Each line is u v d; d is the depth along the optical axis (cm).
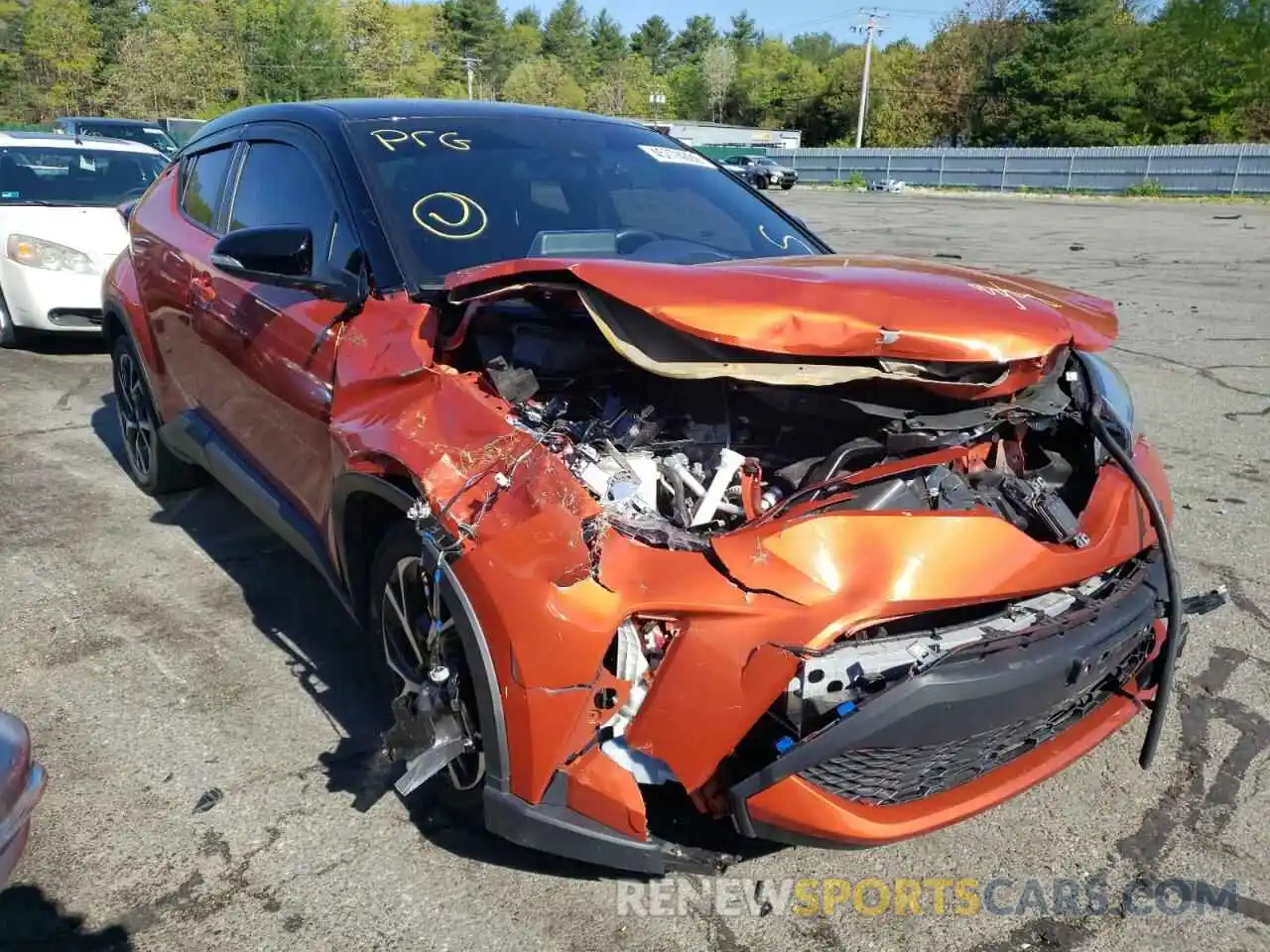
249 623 384
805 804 213
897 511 225
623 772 219
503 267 257
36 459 571
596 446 255
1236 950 235
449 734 246
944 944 236
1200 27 4816
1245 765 301
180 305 411
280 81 6425
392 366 281
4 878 175
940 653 216
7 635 373
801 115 8275
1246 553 438
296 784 290
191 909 244
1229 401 678
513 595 219
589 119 421
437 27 10438
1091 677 232
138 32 6838
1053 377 257
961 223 2261
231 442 387
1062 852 267
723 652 209
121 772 295
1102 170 3781
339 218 333
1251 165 3406
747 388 255
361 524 294
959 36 6212
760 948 234
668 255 343
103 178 895
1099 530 247
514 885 252
